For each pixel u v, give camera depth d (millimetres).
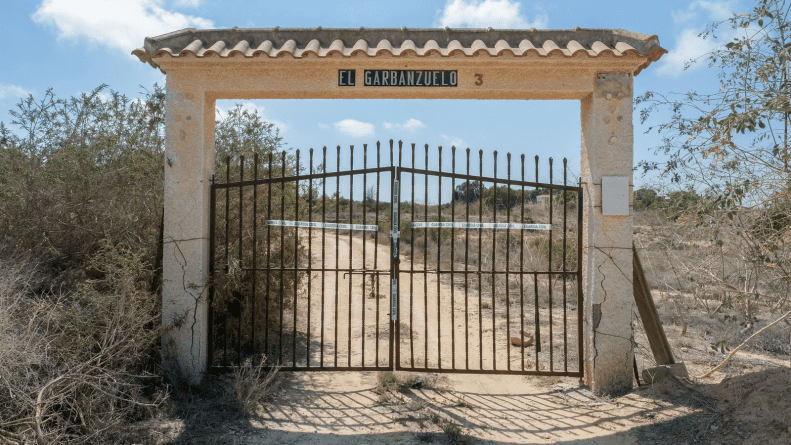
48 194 6027
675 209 6113
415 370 5672
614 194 5426
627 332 5500
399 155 5684
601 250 5480
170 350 5430
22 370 3900
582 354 5750
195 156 5516
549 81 5520
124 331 4699
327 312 9742
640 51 5398
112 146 7254
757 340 7004
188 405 4984
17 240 5785
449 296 11453
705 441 4250
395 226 5727
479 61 5430
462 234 21406
